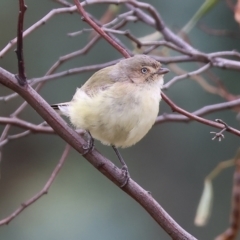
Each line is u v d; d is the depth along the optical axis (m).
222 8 11.57
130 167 13.48
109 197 12.94
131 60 8.02
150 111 7.73
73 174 13.24
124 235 12.59
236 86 12.09
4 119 8.25
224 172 12.88
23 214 12.85
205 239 12.91
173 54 11.87
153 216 6.80
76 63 12.78
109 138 7.79
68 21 12.86
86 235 12.52
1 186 13.67
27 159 13.79
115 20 8.59
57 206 12.88
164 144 13.31
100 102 7.52
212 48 11.84
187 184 13.16
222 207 12.88
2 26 12.96
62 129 6.82
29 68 12.88
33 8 12.77
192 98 12.30
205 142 12.98
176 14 11.95
